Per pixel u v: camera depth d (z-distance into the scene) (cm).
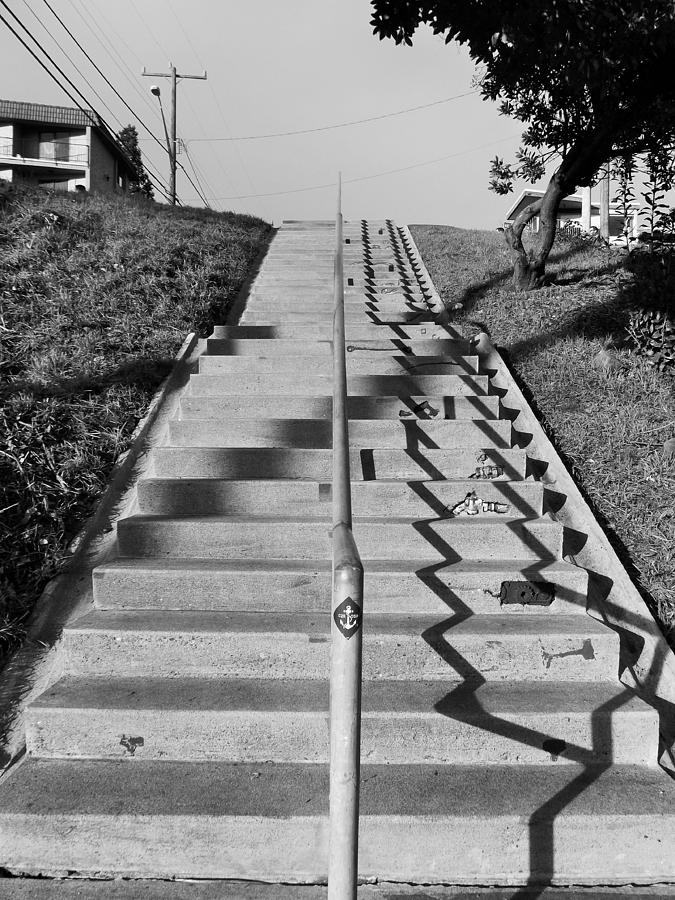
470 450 408
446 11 423
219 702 273
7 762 268
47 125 3659
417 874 238
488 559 351
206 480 386
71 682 291
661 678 312
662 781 259
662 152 691
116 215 916
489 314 704
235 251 891
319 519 364
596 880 239
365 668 297
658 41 466
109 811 237
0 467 394
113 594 325
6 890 228
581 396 520
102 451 445
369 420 440
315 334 607
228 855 236
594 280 778
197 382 496
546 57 455
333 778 165
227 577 323
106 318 600
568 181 727
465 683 295
